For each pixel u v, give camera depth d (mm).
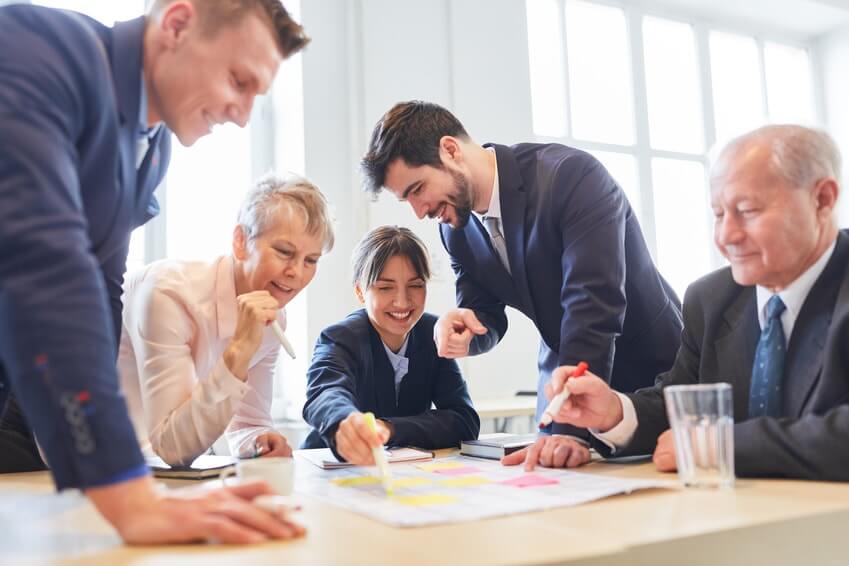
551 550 625
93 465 667
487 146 1734
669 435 1125
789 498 839
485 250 1751
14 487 1148
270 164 3352
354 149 3182
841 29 4844
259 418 1746
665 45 4449
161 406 1373
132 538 679
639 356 1716
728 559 691
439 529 731
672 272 4305
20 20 801
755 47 4785
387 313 1746
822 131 1054
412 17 3361
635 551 637
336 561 609
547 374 1805
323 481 1100
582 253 1473
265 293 1385
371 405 1753
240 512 690
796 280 1086
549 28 4035
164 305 1438
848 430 921
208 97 1000
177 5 960
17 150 699
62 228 701
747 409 1167
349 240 3160
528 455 1171
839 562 767
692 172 4422
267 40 988
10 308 671
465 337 1601
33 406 674
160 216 3055
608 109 4180
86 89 837
